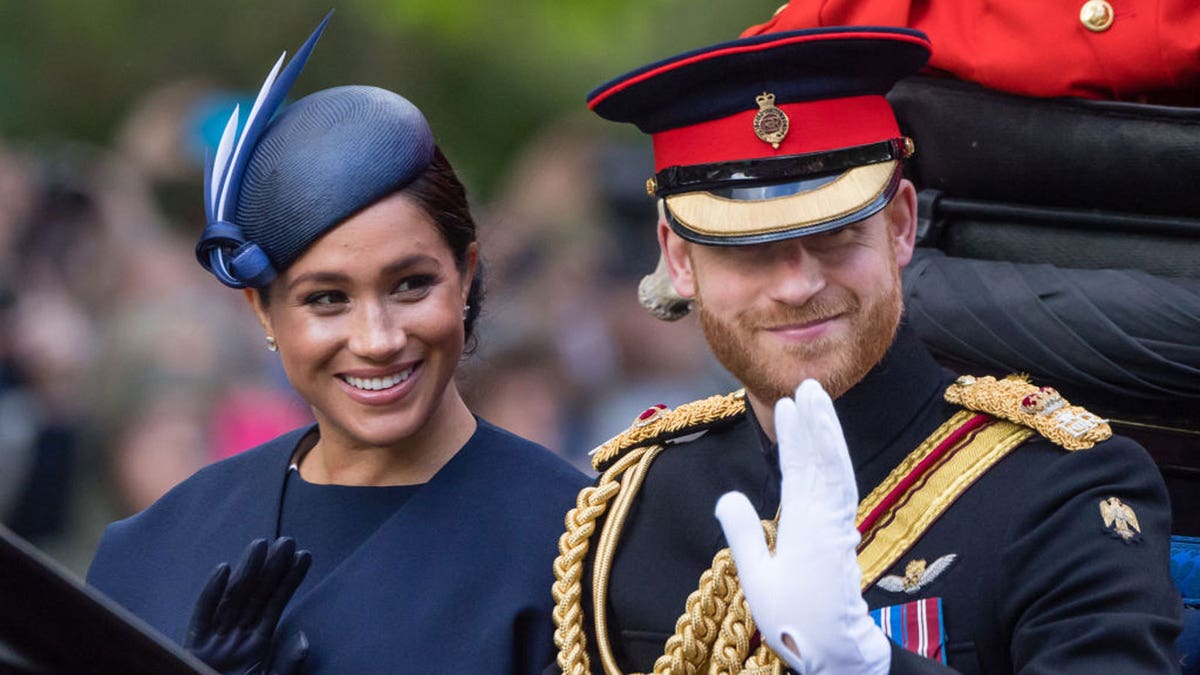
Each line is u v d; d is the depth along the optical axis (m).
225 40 25.70
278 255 9.41
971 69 10.05
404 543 9.70
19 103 25.52
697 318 9.34
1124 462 8.69
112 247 19.84
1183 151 9.50
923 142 10.31
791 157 8.80
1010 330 9.64
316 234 9.33
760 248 8.70
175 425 18.06
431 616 9.53
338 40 26.00
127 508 18.41
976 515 8.77
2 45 25.70
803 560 7.89
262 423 18.27
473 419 10.12
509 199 23.72
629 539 9.45
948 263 10.05
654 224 23.12
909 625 8.67
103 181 20.78
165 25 25.70
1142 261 9.74
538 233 22.55
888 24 10.32
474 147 26.28
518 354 21.08
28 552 6.85
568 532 9.49
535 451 10.06
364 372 9.45
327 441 10.00
